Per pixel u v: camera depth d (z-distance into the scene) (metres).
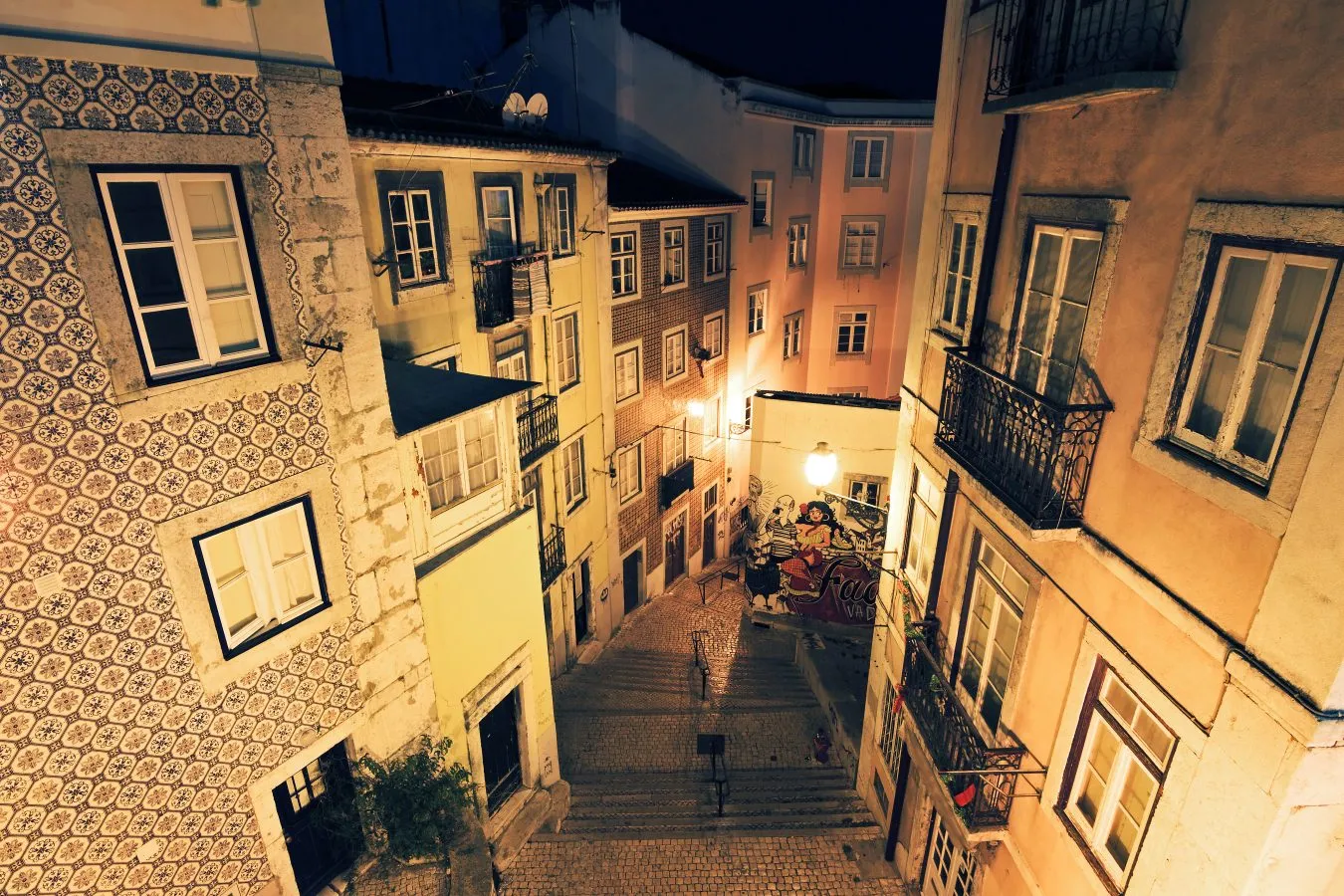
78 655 4.88
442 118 11.52
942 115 7.68
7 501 4.42
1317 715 3.34
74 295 4.51
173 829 5.66
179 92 4.79
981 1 6.81
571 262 13.09
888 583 9.48
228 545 5.68
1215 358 4.13
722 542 21.72
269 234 5.43
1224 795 3.95
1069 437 5.27
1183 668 4.29
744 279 19.48
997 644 6.78
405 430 6.90
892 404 13.96
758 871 9.44
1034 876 6.02
